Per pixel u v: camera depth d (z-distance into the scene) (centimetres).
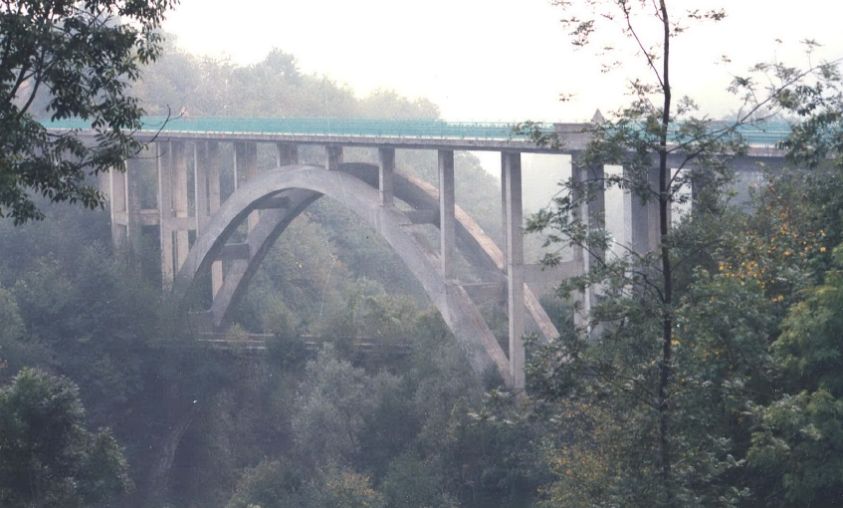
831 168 2428
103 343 6259
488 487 4312
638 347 1844
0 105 2112
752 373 2077
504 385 4544
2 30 2027
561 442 3731
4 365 5325
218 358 6431
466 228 5059
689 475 1788
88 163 2286
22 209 2191
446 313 4753
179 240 6969
